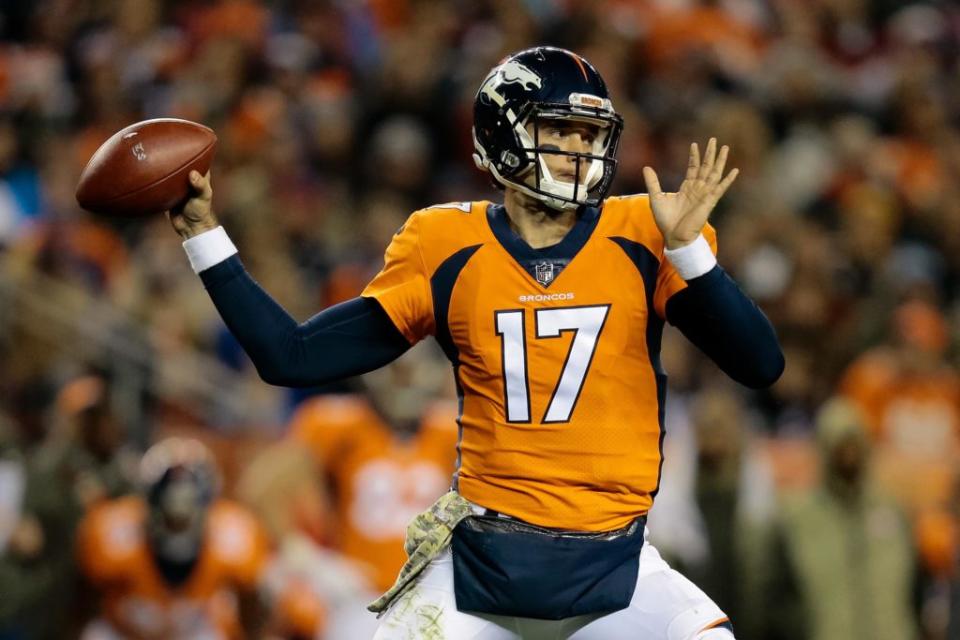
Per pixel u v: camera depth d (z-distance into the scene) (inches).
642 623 483.8
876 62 1806.1
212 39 1577.3
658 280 485.4
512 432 483.5
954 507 945.5
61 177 1392.7
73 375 1115.3
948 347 1288.1
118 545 898.1
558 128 488.1
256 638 918.4
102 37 1581.0
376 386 971.3
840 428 941.2
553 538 480.7
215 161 1412.4
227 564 906.1
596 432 481.1
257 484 946.1
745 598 948.0
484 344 486.0
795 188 1528.1
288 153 1425.9
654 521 949.8
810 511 943.7
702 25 1702.8
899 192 1509.6
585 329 481.7
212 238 494.0
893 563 938.7
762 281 1294.3
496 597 481.4
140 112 1487.5
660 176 1453.0
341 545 965.8
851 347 1263.5
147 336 1136.8
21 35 1611.7
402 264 496.4
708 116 1514.5
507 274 487.2
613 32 1626.5
